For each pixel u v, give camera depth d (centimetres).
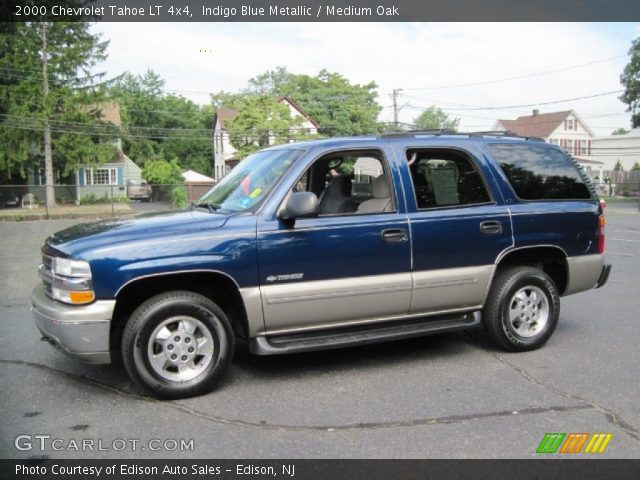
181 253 432
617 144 7081
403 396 447
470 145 543
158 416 413
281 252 457
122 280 420
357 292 480
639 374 495
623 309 741
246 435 382
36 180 3953
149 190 3900
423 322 521
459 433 383
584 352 557
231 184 529
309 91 5003
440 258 510
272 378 489
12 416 414
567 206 566
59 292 427
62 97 3462
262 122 4116
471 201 532
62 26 3456
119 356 500
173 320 438
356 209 537
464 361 532
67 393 455
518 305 549
